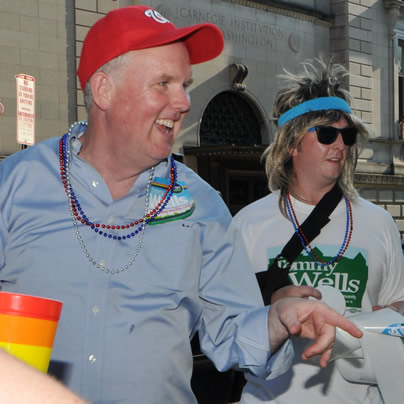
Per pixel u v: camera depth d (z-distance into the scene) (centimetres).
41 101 1253
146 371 168
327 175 260
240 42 1598
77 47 1292
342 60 1814
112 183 179
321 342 164
